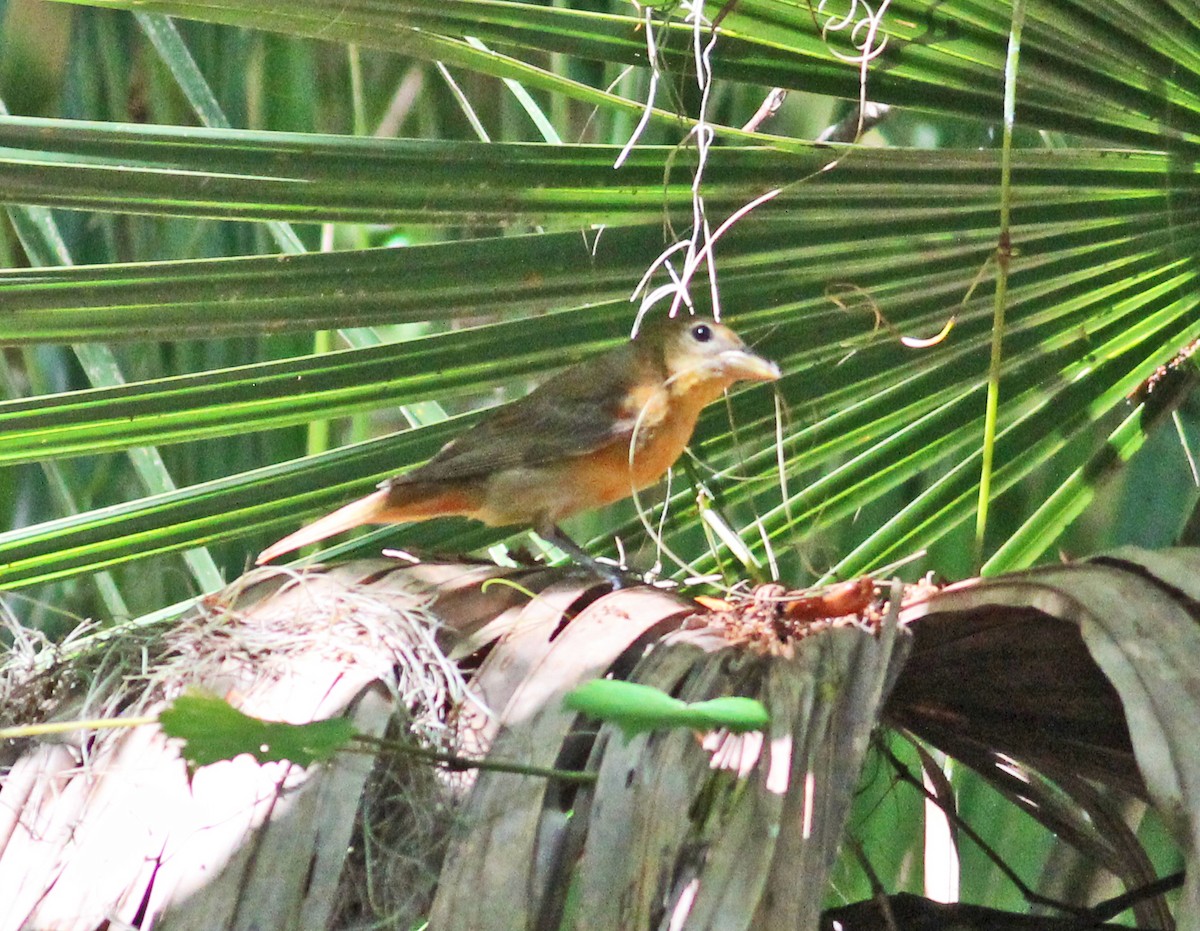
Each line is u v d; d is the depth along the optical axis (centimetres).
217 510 682
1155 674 405
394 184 611
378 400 679
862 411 734
